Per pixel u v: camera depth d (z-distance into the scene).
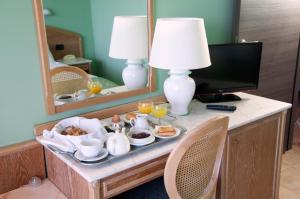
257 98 2.21
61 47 1.59
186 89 1.79
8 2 1.39
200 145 1.33
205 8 2.21
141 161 1.35
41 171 1.65
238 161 1.86
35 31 1.49
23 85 1.50
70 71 1.65
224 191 1.84
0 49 1.41
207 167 1.46
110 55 1.79
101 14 1.70
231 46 2.05
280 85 2.83
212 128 1.30
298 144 3.25
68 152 1.37
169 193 1.33
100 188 1.28
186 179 1.38
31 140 1.58
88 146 1.30
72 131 1.48
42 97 1.57
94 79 1.76
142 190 1.62
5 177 1.52
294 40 2.81
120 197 1.56
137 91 1.95
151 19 1.90
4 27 1.40
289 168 2.77
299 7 2.74
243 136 1.83
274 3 2.51
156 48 1.72
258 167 2.03
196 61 1.66
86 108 1.75
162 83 2.08
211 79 2.08
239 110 1.95
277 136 2.10
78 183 1.39
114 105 1.87
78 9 1.62
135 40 1.87
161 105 1.93
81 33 1.66
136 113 1.83
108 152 1.36
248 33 2.39
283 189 2.47
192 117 1.84
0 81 1.44
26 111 1.54
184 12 2.09
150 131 1.58
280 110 1.98
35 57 1.52
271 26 2.55
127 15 1.81
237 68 2.11
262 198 2.16
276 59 2.70
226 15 2.38
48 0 1.50
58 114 1.64
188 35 1.64
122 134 1.38
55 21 1.54
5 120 1.49
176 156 1.25
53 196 1.51
